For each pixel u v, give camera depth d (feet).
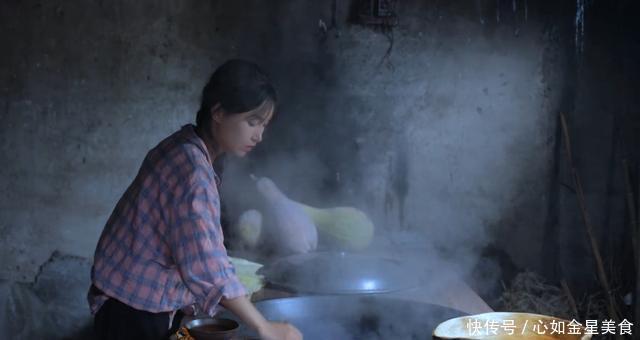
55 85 11.69
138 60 11.81
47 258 12.05
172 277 6.64
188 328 6.26
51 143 11.82
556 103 12.67
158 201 6.30
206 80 11.98
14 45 11.52
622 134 12.85
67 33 11.60
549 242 12.98
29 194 11.89
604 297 12.84
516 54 12.43
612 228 13.03
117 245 6.57
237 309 6.07
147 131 12.00
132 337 6.68
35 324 11.97
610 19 12.60
